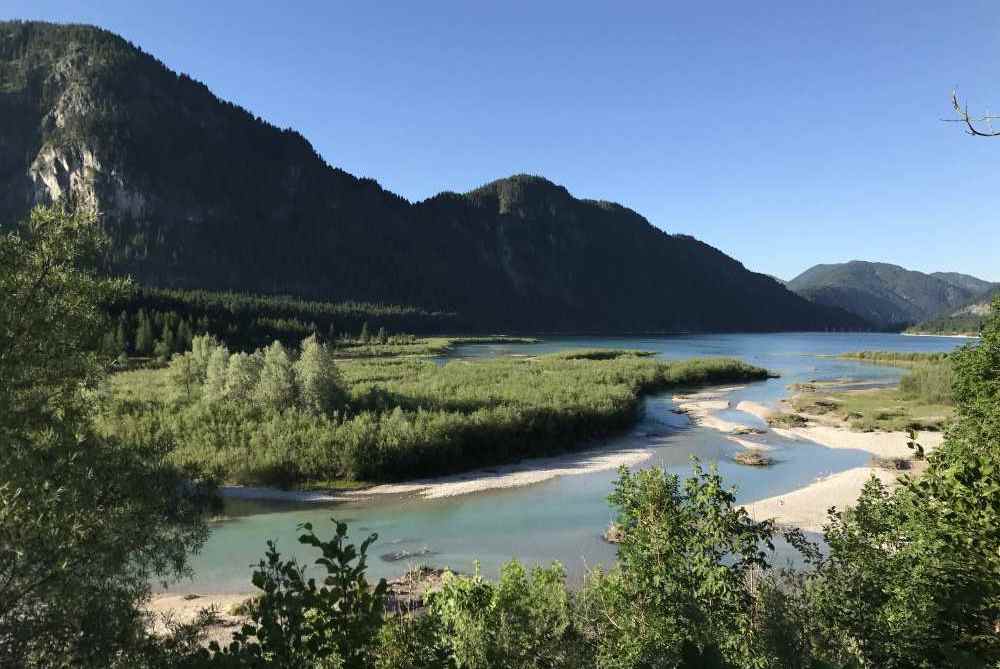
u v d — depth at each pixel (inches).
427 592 424.5
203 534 332.2
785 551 865.5
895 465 1407.5
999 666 205.5
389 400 1758.1
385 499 1227.9
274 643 179.8
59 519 227.9
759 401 2578.7
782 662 276.1
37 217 310.3
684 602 297.9
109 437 312.3
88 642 232.2
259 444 1371.8
